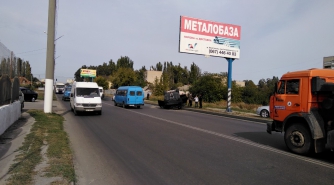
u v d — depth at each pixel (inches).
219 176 221.8
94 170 234.5
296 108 320.5
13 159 242.7
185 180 211.2
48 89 647.8
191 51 894.4
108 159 271.0
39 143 309.1
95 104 714.2
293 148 313.3
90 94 742.5
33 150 275.7
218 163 261.3
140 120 620.1
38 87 3681.1
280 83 349.1
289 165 259.6
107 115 729.0
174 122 591.5
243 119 752.3
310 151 298.7
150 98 1927.9
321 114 297.0
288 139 320.8
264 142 378.6
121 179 212.2
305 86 311.6
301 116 304.7
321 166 257.9
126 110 937.5
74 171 222.4
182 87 2696.9
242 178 217.6
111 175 221.8
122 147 326.6
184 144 349.4
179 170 236.7
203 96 1508.4
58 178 197.0
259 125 602.2
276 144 365.7
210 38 917.2
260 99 1865.2
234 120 708.7
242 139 398.3
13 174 200.7
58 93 2898.6
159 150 312.2
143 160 268.5
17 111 503.5
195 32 899.4
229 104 917.8
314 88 299.9
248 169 243.1
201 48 906.7
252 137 419.2
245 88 1950.1
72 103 781.9
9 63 456.8
